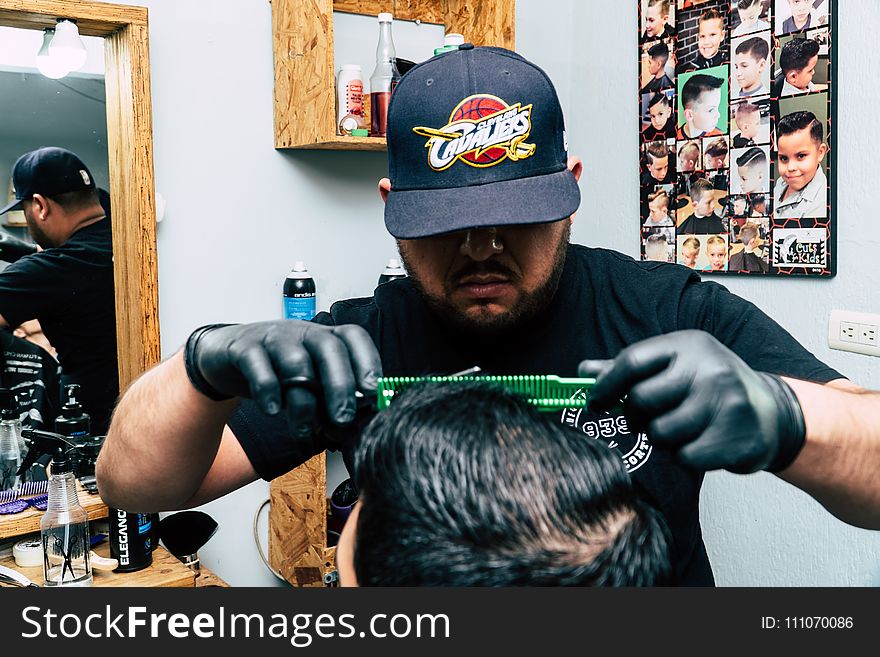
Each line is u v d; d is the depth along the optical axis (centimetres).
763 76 158
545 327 95
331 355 53
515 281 80
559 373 94
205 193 155
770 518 165
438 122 77
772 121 156
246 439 89
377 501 42
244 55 158
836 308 150
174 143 151
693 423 48
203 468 78
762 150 159
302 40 151
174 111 151
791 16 151
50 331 138
